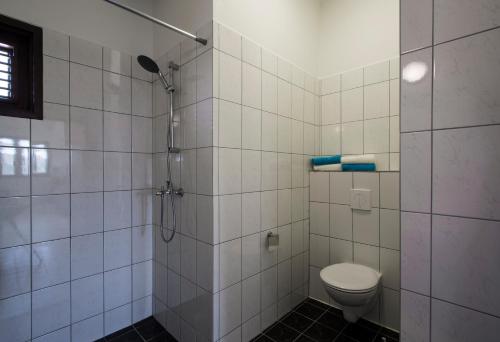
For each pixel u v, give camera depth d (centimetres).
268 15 184
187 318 167
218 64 149
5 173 140
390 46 200
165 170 184
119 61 182
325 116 233
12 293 143
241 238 164
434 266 82
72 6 162
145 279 198
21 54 149
